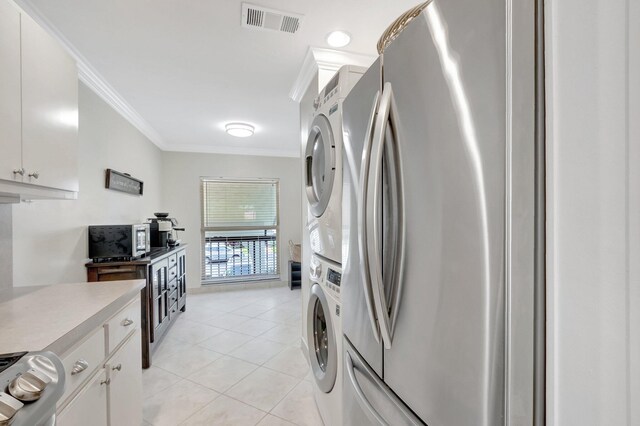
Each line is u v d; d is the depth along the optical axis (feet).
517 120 1.59
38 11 5.45
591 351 1.43
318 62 6.96
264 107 10.32
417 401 2.41
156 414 6.06
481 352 1.79
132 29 6.05
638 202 1.29
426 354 2.29
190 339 9.82
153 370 7.80
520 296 1.60
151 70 7.73
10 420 1.82
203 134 13.71
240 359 8.42
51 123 4.33
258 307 13.30
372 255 2.75
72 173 4.91
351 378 3.70
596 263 1.40
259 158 16.98
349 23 5.99
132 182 10.83
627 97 1.32
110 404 4.11
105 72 7.80
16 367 2.28
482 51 1.78
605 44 1.37
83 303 4.07
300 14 5.70
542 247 1.55
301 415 6.02
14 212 5.42
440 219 2.13
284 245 17.37
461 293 1.94
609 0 1.36
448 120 2.04
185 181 15.71
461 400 1.95
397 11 5.65
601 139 1.38
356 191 3.70
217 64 7.49
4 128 3.43
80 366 3.35
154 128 12.69
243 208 16.79
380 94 2.90
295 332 10.44
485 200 1.76
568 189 1.48
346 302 4.16
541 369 1.57
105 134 8.87
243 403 6.41
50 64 4.31
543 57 1.53
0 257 4.94
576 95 1.45
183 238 15.65
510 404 1.64
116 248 7.88
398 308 2.65
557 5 1.49
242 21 5.85
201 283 15.98
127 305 4.80
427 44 2.24
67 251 6.95
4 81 3.43
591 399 1.43
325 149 5.19
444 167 2.08
